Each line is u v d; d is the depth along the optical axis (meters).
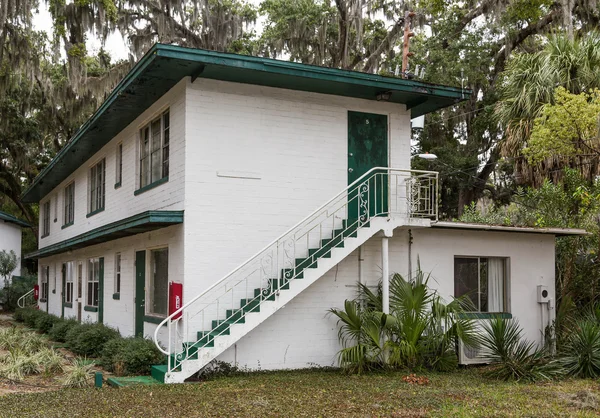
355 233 13.03
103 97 26.25
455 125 28.72
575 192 16.44
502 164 27.67
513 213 18.97
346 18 27.72
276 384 11.00
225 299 12.64
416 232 14.38
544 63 18.06
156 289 14.48
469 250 14.79
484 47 26.72
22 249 44.16
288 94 13.72
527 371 12.04
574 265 16.92
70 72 23.97
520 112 19.00
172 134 13.39
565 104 14.84
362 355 12.16
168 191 13.50
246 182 13.10
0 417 8.23
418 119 17.75
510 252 15.22
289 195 13.50
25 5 23.09
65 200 25.27
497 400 9.64
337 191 14.02
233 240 12.86
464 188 28.17
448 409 8.88
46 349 14.25
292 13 28.95
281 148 13.53
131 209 15.99
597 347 12.40
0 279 33.75
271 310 11.91
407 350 12.35
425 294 13.07
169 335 11.16
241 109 13.20
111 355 13.30
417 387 10.81
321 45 27.80
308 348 13.23
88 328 16.33
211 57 11.95
